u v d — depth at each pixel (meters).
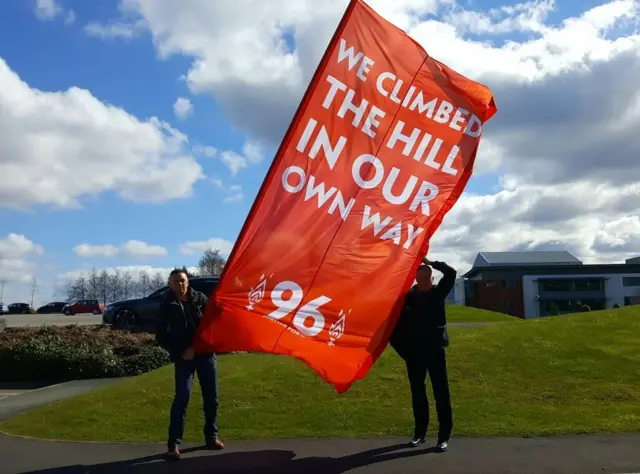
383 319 6.70
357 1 6.88
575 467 6.32
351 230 6.68
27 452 7.21
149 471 6.45
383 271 6.73
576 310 74.94
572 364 10.42
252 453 7.02
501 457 6.69
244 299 6.29
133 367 14.48
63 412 9.02
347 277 6.62
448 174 7.06
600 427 7.75
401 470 6.32
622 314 14.54
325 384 9.72
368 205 6.75
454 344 11.96
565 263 86.25
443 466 6.42
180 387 6.93
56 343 14.96
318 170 6.62
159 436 7.82
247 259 6.34
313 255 6.53
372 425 8.09
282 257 6.44
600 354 10.88
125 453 7.12
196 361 7.08
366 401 9.02
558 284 75.62
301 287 6.46
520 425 7.91
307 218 6.55
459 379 9.93
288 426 8.11
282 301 6.39
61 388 12.69
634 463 6.41
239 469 6.46
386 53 6.94
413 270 6.83
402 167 6.91
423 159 6.99
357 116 6.78
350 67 6.81
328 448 7.17
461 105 7.14
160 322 6.89
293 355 6.41
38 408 9.98
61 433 8.05
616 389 9.37
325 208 6.61
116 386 10.60
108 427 8.25
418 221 6.90
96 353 14.51
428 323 7.04
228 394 9.46
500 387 9.55
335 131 6.71
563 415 8.32
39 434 8.05
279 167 6.53
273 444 7.38
